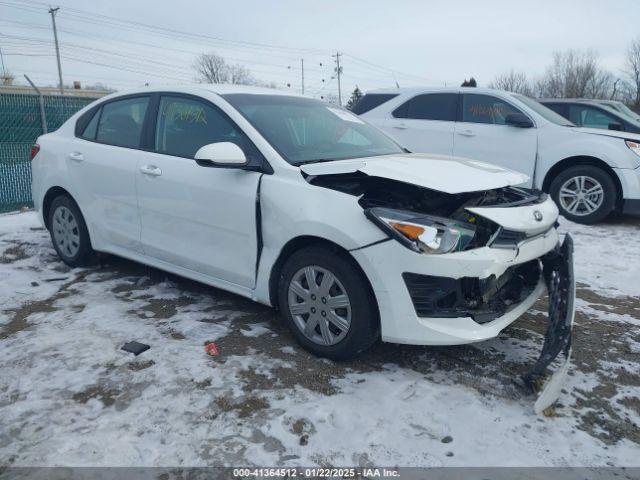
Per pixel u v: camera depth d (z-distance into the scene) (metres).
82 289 4.64
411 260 3.00
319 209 3.29
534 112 7.62
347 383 3.18
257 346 3.60
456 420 2.86
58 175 5.01
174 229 4.14
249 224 3.65
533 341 3.78
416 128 8.36
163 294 4.52
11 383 3.13
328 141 4.10
